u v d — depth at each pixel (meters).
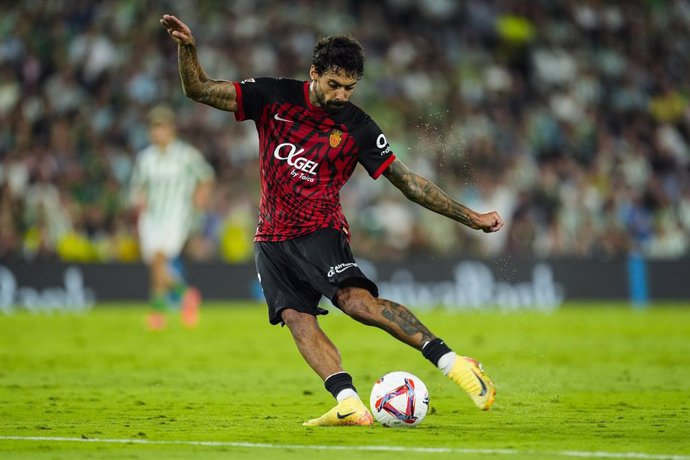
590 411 23.80
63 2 87.19
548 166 84.69
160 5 87.19
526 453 17.03
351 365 36.84
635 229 82.81
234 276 74.56
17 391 28.36
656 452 17.14
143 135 80.50
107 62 84.50
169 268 57.03
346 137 20.75
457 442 18.38
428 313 69.69
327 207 21.12
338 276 20.59
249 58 86.75
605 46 96.38
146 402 25.77
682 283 77.31
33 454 17.14
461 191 81.44
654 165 90.38
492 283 75.62
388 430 20.00
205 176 53.94
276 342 47.19
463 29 93.75
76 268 71.75
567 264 76.62
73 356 40.06
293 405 25.14
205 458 16.69
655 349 43.62
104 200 76.94
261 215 21.61
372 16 92.75
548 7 96.06
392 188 78.94
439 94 88.56
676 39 100.12
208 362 38.06
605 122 91.62
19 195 76.56
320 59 20.17
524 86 91.88
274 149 20.89
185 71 20.27
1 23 87.12
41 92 83.69
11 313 67.00
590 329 55.06
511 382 31.23
